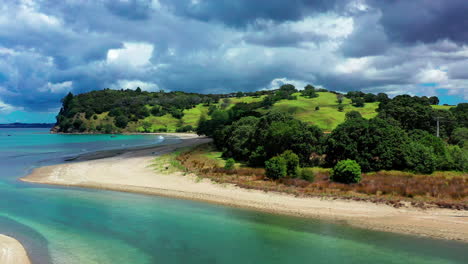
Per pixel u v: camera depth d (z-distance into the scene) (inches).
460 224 828.6
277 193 1115.3
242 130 1953.7
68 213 951.0
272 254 676.1
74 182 1380.4
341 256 666.2
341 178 1197.1
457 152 1473.9
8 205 1028.5
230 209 999.6
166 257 658.8
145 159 2087.8
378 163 1412.4
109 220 890.7
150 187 1273.4
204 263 632.4
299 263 633.6
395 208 948.0
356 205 982.4
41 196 1153.4
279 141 1565.0
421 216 887.7
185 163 1769.2
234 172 1417.3
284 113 1887.3
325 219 896.9
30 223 854.5
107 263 626.8
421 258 655.1
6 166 1868.8
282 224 862.5
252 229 824.9
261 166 1624.0
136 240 747.4
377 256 666.2
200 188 1227.9
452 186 1093.1
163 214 949.2
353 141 1461.6
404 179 1219.2
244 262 637.3
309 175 1238.3
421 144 1485.0
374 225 844.0
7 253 649.0
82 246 707.4
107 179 1428.4
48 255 655.8
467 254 673.0
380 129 1459.2
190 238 762.8
